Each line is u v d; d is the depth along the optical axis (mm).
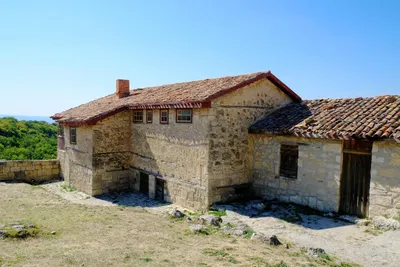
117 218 10367
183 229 9430
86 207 12281
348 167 10734
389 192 9555
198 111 13055
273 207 12086
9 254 6598
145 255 6961
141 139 16609
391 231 9039
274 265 6707
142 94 18953
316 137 11172
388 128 9688
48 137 37469
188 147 13609
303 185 11984
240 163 13570
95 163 16484
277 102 14750
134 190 17266
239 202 13094
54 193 17344
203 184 12883
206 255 7141
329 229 9773
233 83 13383
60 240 7734
